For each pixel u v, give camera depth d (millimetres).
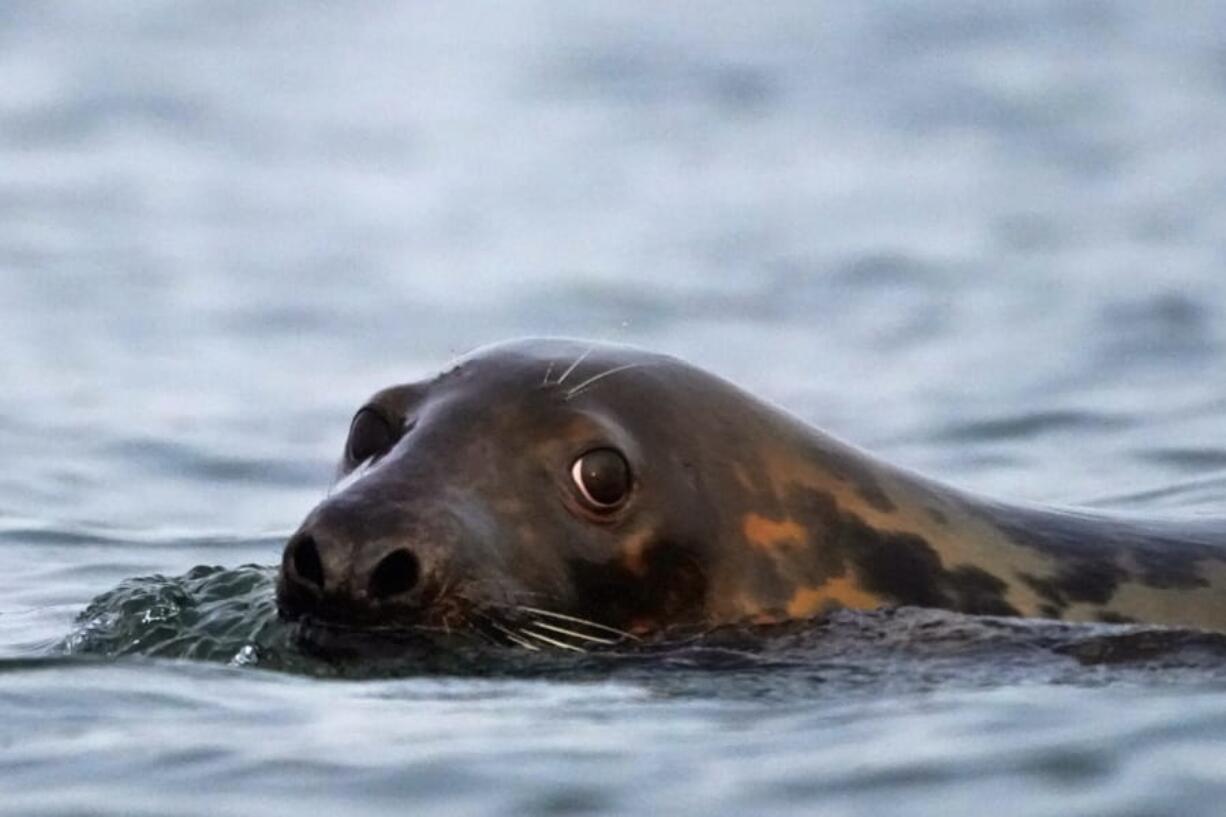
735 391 28375
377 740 23391
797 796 21531
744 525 27359
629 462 26781
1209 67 118312
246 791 22016
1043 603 27953
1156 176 92062
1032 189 91062
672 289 74312
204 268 77562
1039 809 21078
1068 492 42312
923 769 22188
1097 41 127562
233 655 27266
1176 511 34156
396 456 26469
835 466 28359
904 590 27703
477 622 25688
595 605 26547
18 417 53250
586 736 23406
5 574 37031
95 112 110812
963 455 47719
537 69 127062
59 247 80375
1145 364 58125
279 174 98625
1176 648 26953
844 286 73938
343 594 25266
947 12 137750
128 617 29453
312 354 63656
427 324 68812
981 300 70000
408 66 129000
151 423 53125
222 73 124438
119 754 23203
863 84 118688
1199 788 21438
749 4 144125
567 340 28328
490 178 98562
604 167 100812
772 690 25125
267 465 48969
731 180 96688
